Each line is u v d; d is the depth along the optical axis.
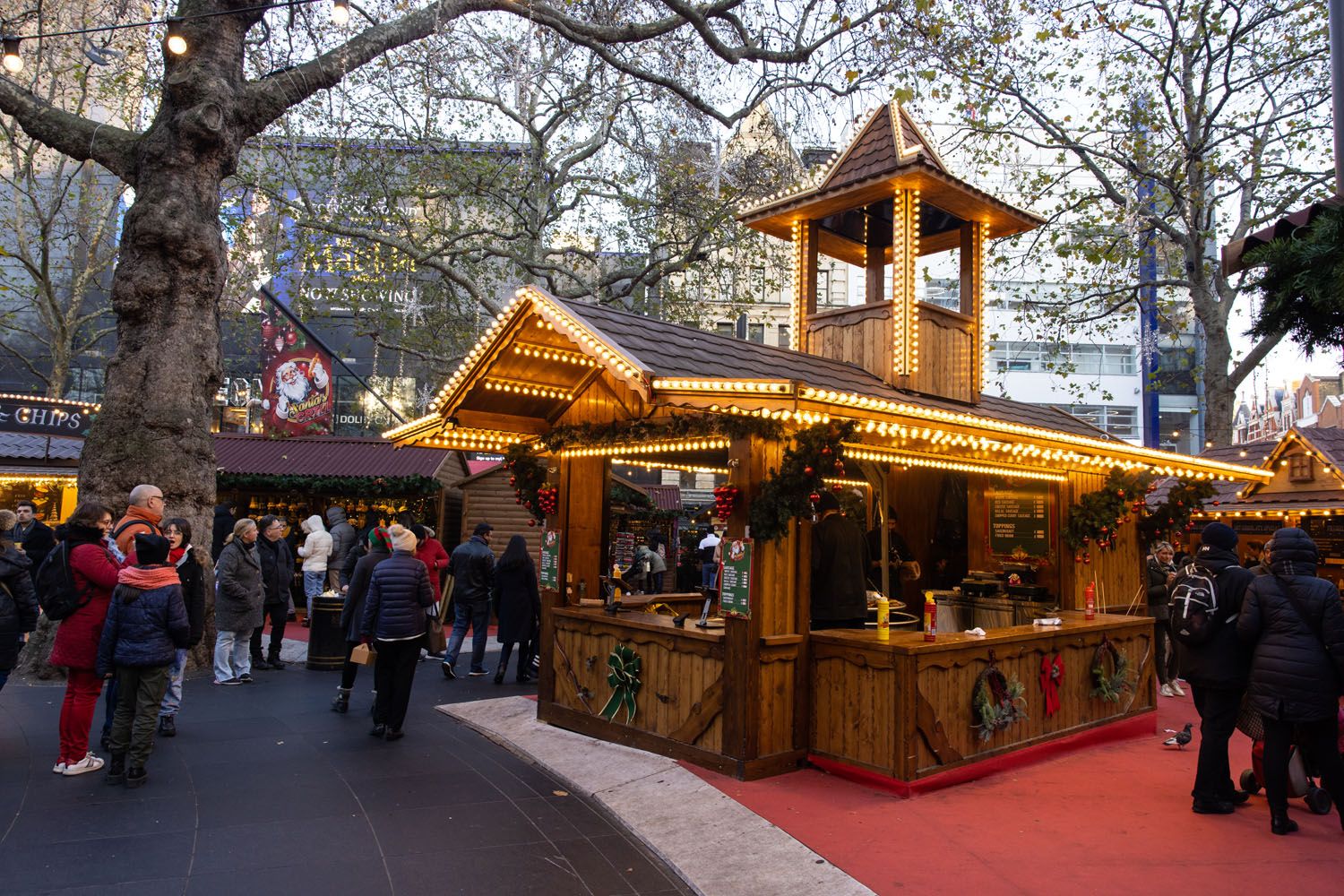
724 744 5.73
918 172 7.59
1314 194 15.32
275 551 9.70
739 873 4.23
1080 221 17.20
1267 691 4.78
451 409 7.11
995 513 8.77
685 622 6.57
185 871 4.09
